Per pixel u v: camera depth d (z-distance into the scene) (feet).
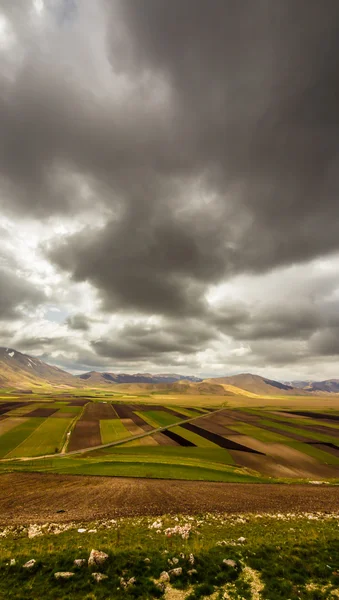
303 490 124.98
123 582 41.91
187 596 39.75
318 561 48.57
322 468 205.05
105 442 256.11
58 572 43.62
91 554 47.47
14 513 83.87
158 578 43.34
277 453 239.30
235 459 212.84
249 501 102.32
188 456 211.61
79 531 64.95
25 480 126.52
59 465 165.37
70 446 238.27
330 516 82.48
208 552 51.55
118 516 81.46
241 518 79.71
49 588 40.52
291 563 47.96
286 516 82.58
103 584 41.34
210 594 40.22
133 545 54.13
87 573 43.83
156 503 95.81
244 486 128.47
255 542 56.75
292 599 38.96
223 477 150.20
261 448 254.68
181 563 47.37
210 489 119.14
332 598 39.32
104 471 148.36
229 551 52.26
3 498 99.86
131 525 70.28
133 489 114.01
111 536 60.59
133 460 180.34
